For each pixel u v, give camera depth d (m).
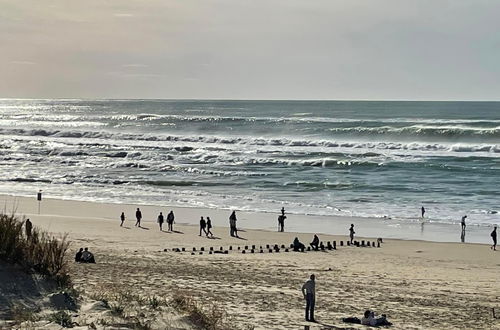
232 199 45.22
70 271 16.16
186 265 22.62
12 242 11.07
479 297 19.47
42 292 10.47
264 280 20.16
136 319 9.74
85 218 37.12
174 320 10.21
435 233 34.31
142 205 42.69
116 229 33.69
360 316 15.62
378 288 20.28
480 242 32.06
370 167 59.78
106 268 20.05
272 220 37.75
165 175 56.88
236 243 30.52
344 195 46.78
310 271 23.05
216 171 58.22
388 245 30.84
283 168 60.53
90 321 9.36
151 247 28.23
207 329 10.54
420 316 16.20
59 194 47.19
